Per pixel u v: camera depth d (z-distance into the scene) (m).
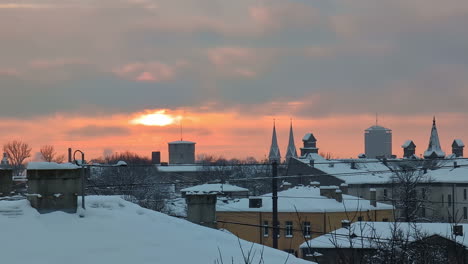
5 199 20.92
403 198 94.69
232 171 157.12
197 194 26.55
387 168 135.88
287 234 77.25
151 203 74.31
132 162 171.38
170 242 17.53
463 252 23.81
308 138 152.62
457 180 120.56
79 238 17.02
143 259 16.16
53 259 15.68
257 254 17.94
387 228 46.44
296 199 79.50
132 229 18.09
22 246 16.19
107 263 15.68
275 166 42.50
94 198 20.09
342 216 76.75
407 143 159.88
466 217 119.00
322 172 124.62
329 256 53.28
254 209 78.69
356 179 121.69
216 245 18.12
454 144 161.88
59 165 18.66
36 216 17.89
